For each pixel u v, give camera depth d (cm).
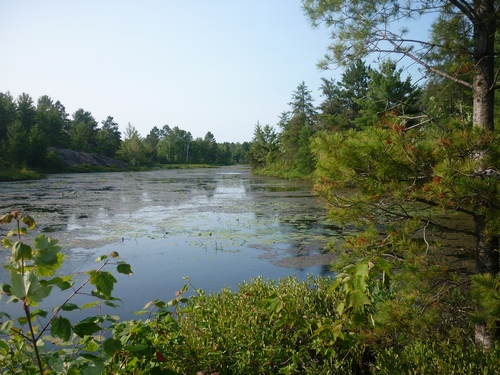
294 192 2531
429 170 314
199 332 320
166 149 10481
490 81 338
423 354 284
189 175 5150
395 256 346
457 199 289
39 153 5188
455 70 349
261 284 430
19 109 5859
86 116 10038
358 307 236
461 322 342
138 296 666
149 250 975
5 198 2102
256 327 323
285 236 1127
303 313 364
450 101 412
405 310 296
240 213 1589
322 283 450
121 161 7712
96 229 1235
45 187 2917
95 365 201
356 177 329
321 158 342
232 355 301
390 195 328
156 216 1514
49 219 1423
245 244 1034
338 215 352
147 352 231
